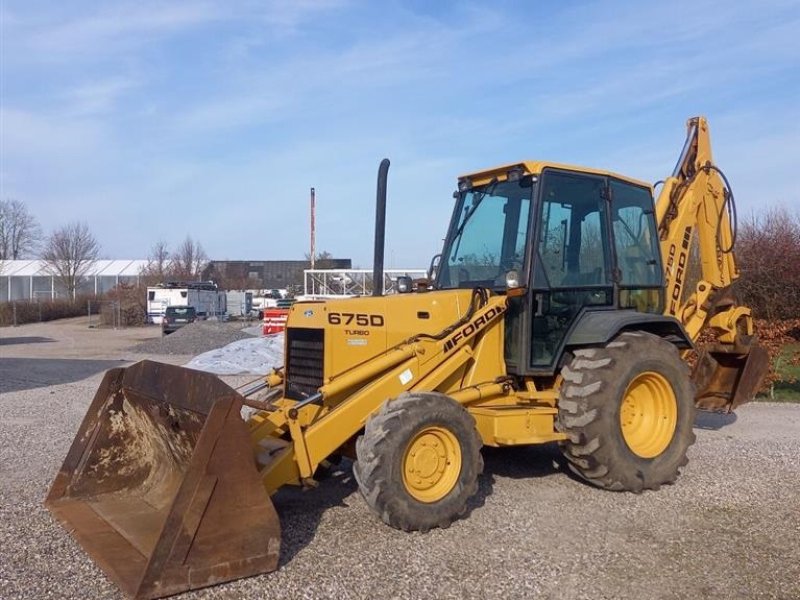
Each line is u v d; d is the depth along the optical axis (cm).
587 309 659
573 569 464
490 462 730
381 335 585
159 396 511
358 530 529
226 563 430
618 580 449
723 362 804
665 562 476
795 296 1470
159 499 529
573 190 660
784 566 471
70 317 5294
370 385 561
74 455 554
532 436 596
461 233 702
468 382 613
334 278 2495
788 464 730
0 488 644
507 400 626
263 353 1848
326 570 457
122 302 4606
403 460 516
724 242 810
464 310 609
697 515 569
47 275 6316
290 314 651
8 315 4659
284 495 616
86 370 1733
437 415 527
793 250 1497
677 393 646
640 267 716
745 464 728
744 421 997
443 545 502
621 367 610
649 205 733
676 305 763
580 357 621
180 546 416
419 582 443
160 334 3631
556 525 543
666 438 642
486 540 511
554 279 637
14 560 473
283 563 467
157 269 5706
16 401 1184
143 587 404
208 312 4700
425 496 528
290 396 643
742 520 557
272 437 562
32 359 2073
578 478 671
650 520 556
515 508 582
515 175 645
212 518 426
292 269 7581
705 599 425
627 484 613
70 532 485
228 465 431
